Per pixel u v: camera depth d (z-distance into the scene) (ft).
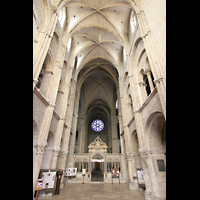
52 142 39.19
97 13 52.75
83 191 35.17
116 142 94.99
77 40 62.13
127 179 56.44
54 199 27.14
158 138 33.65
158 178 29.43
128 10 50.03
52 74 37.88
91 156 67.26
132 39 47.85
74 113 73.26
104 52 70.18
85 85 105.60
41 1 31.07
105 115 130.62
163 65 24.41
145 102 34.17
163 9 24.98
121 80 64.59
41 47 28.40
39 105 28.86
